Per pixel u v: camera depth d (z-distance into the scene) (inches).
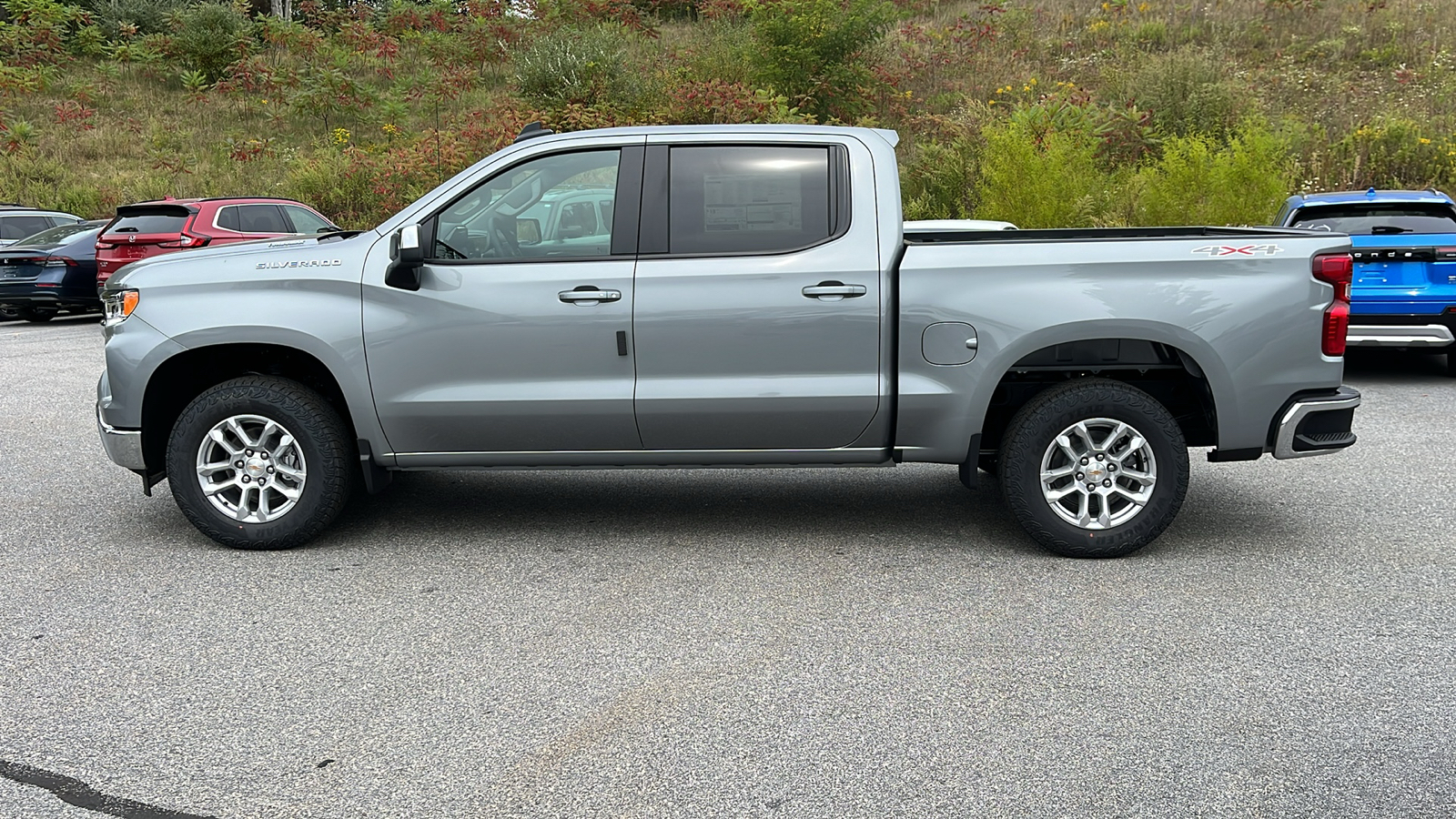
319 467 193.8
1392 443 279.0
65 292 577.0
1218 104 701.3
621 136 191.3
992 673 140.6
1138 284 182.4
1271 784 111.8
